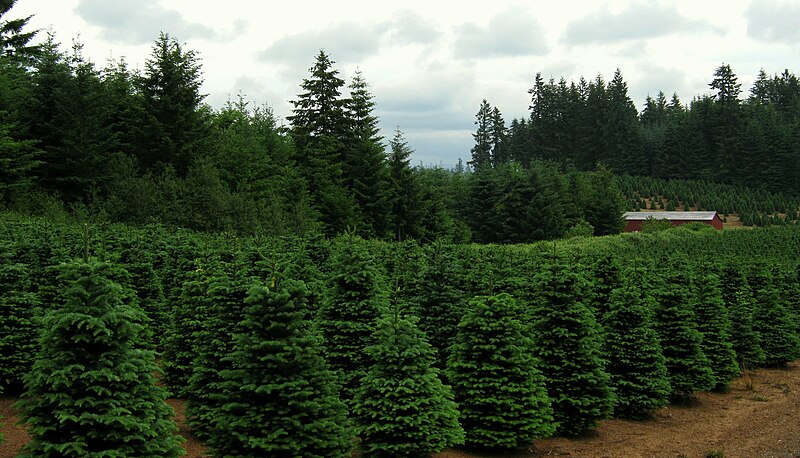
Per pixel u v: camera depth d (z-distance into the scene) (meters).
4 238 17.38
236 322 10.58
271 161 51.03
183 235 20.25
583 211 72.44
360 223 49.31
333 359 11.70
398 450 9.84
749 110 125.44
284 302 8.50
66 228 20.20
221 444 8.49
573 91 134.00
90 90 37.47
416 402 9.76
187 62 44.34
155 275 16.59
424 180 65.19
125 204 31.14
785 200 100.81
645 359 14.91
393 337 10.20
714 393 18.30
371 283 12.14
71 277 7.86
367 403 9.90
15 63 40.25
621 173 120.88
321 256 17.22
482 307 11.71
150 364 7.79
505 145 133.62
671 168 116.31
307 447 8.33
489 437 11.12
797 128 110.81
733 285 22.56
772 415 15.80
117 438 7.22
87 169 35.72
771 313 22.92
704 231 59.22
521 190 64.25
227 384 8.34
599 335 14.09
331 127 57.50
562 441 12.66
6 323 12.06
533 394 11.48
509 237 64.38
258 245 18.44
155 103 42.56
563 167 122.31
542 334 13.16
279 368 8.41
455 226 61.09
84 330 7.29
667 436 13.51
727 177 111.31
